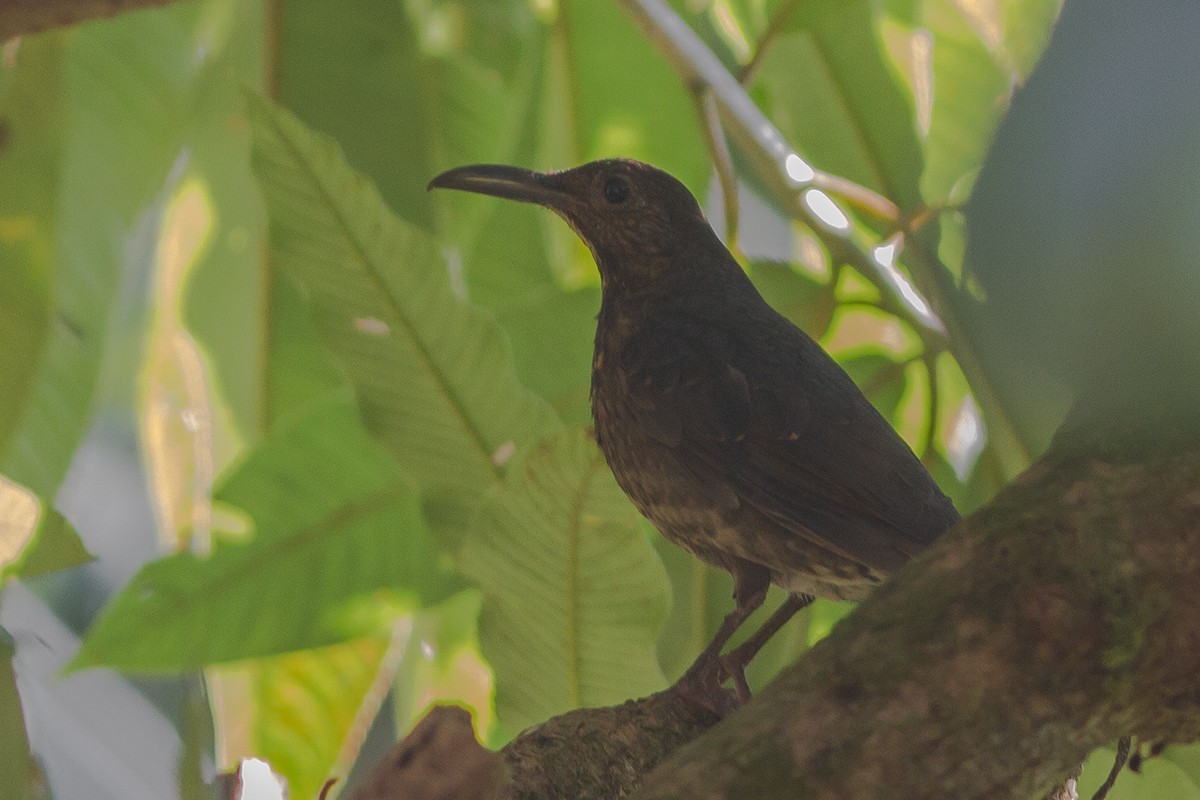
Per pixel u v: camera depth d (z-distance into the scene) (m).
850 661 3.97
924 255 8.21
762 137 8.30
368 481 8.05
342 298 7.23
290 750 8.25
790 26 8.34
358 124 9.55
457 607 8.63
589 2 9.70
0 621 7.05
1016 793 3.92
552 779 6.29
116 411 14.37
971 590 4.03
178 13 9.52
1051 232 3.03
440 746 3.84
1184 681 4.07
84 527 14.06
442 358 7.26
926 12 9.55
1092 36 2.90
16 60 8.23
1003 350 7.61
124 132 9.45
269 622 7.98
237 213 9.77
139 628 7.82
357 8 9.45
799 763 3.82
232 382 9.68
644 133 9.99
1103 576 4.02
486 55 9.73
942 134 9.51
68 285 9.25
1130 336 3.08
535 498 6.61
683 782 3.83
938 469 8.43
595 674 7.01
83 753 11.00
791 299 8.51
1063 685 3.96
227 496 8.03
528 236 9.76
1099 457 4.24
